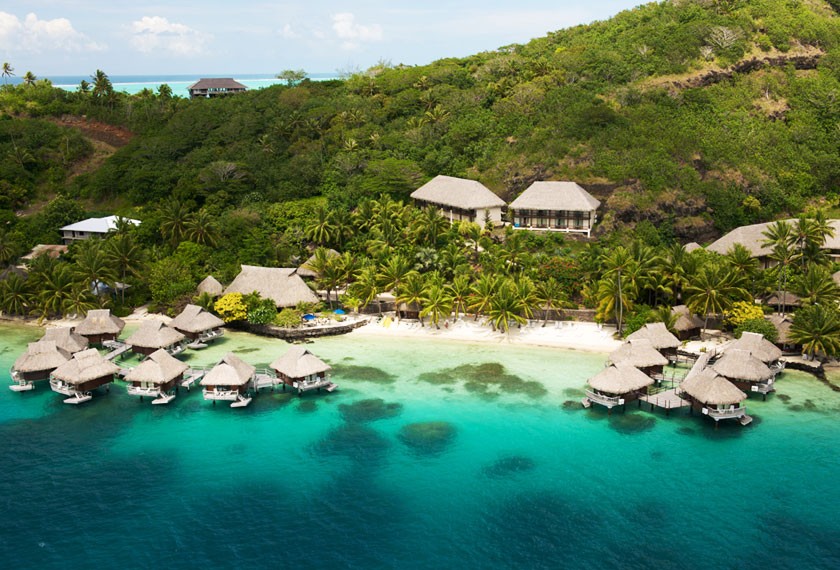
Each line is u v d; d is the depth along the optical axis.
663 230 94.31
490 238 92.12
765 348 60.44
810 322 61.50
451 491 43.84
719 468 46.50
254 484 44.91
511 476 45.62
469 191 98.06
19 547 38.12
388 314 79.75
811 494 43.22
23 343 72.44
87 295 77.19
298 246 94.62
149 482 45.16
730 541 38.53
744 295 68.38
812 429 51.62
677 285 71.44
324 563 36.78
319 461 47.81
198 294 79.56
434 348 69.81
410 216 93.88
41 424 54.06
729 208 98.00
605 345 69.06
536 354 67.62
